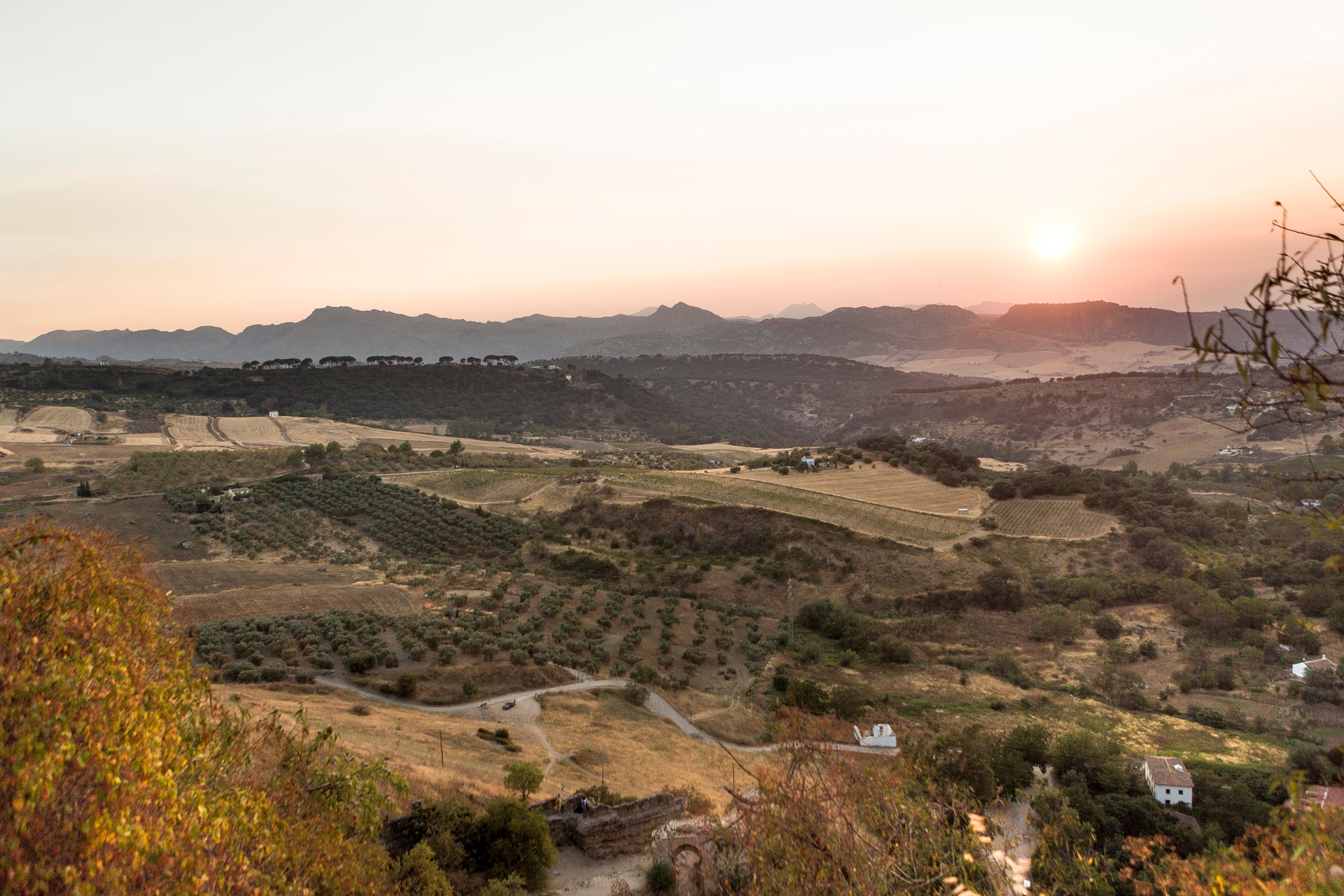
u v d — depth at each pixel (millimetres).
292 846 11992
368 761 31656
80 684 9445
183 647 13602
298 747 15805
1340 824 7789
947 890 10336
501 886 24047
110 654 10367
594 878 27656
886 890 10172
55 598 10703
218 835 9672
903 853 10633
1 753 8133
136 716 9727
